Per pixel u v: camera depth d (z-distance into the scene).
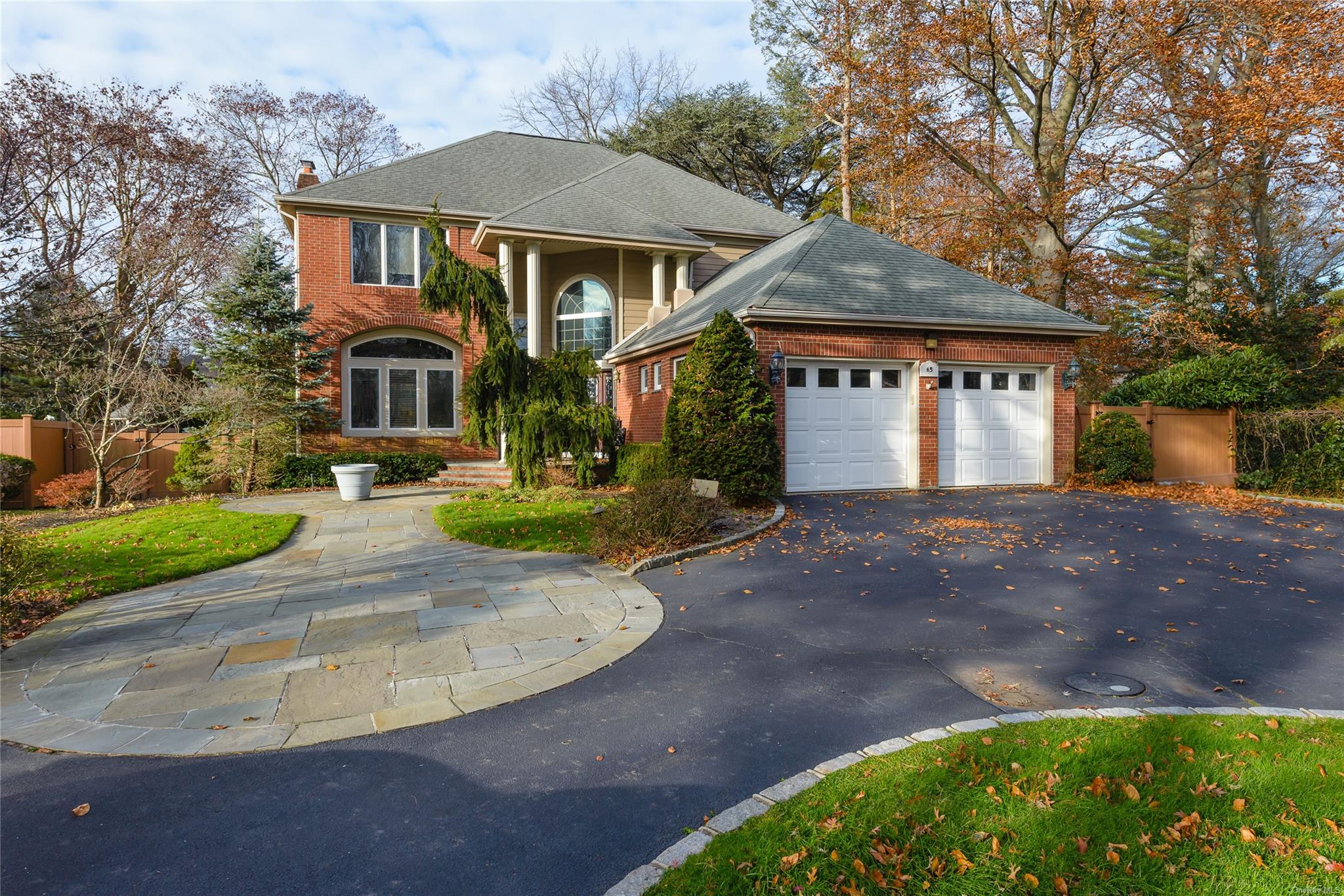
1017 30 20.34
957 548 8.77
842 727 4.18
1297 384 18.53
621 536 8.65
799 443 12.84
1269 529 10.02
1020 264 24.64
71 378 16.11
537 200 18.16
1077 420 15.36
